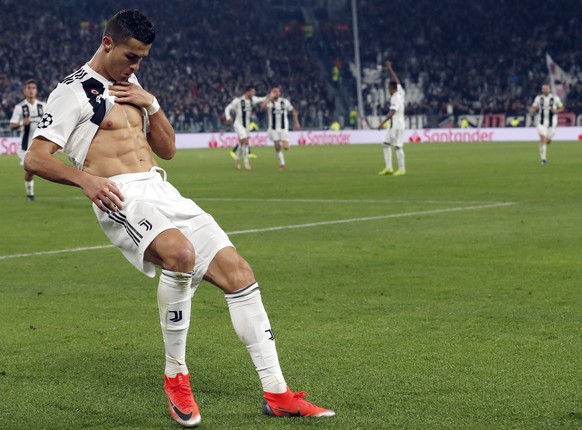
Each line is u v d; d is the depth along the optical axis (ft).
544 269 38.88
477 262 41.04
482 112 246.88
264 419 19.65
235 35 256.11
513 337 26.73
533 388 21.45
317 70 256.73
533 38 267.59
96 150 21.11
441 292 34.09
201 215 20.67
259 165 128.57
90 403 20.92
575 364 23.61
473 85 257.96
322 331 27.89
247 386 22.18
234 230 54.08
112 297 34.06
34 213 66.03
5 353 25.62
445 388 21.58
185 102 226.38
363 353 25.09
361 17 276.62
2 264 42.27
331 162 134.51
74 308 32.04
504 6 274.98
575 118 238.27
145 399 21.22
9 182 99.71
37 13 232.73
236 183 93.45
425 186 85.71
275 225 56.39
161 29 246.68
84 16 242.78
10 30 225.15
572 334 27.04
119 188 20.79
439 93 256.11
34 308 32.12
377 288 35.14
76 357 25.13
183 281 19.57
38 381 22.74
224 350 25.75
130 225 20.31
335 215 61.67
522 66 260.42
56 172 20.31
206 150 189.26
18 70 216.33
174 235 19.84
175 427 19.25
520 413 19.57
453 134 227.81
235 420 19.61
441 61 264.52
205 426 19.25
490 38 269.03
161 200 20.70
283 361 24.32
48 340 27.17
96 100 21.01
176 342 19.58
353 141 222.28
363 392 21.39
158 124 22.27
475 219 58.18
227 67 245.86
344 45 266.16
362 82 258.16
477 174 101.60
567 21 269.85
